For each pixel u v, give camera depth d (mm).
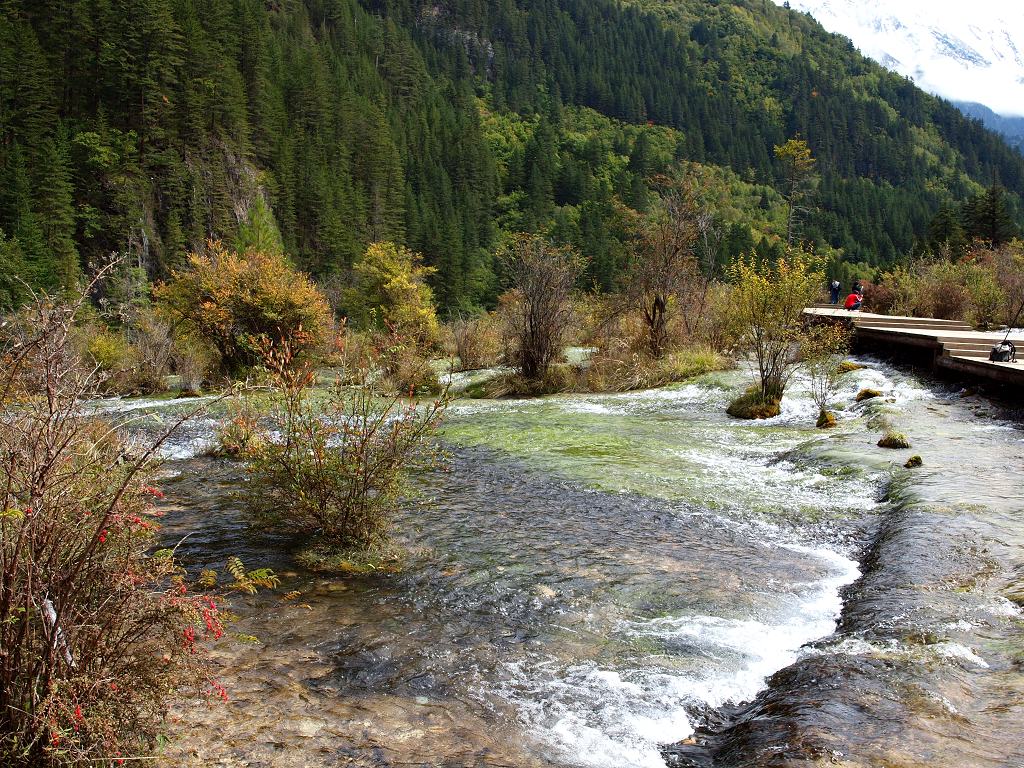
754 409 12164
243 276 17672
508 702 3457
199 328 18125
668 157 135375
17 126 56156
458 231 79625
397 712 3326
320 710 3307
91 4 63438
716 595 4848
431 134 111000
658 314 17797
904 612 4250
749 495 7383
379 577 5137
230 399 8516
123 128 63125
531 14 199375
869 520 6555
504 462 8828
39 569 2441
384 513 5984
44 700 2363
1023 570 4855
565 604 4672
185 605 2803
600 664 3865
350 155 88500
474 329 20656
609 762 2996
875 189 158000
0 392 2537
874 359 15594
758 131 178250
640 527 6371
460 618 4441
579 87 174500
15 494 2504
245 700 3355
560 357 17609
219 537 5945
